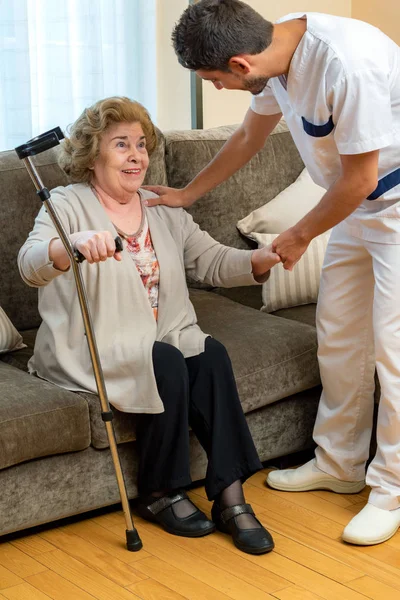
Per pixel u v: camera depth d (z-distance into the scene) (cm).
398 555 242
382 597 221
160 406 245
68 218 258
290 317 319
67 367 254
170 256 268
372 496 256
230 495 249
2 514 237
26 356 283
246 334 289
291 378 284
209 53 220
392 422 250
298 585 226
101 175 262
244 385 273
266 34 222
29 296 301
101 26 410
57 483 246
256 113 273
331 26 225
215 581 228
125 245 262
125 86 424
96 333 254
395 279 243
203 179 284
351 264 263
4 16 375
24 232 296
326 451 278
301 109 233
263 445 288
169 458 251
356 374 271
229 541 249
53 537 251
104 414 235
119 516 264
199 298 324
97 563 236
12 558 239
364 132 221
